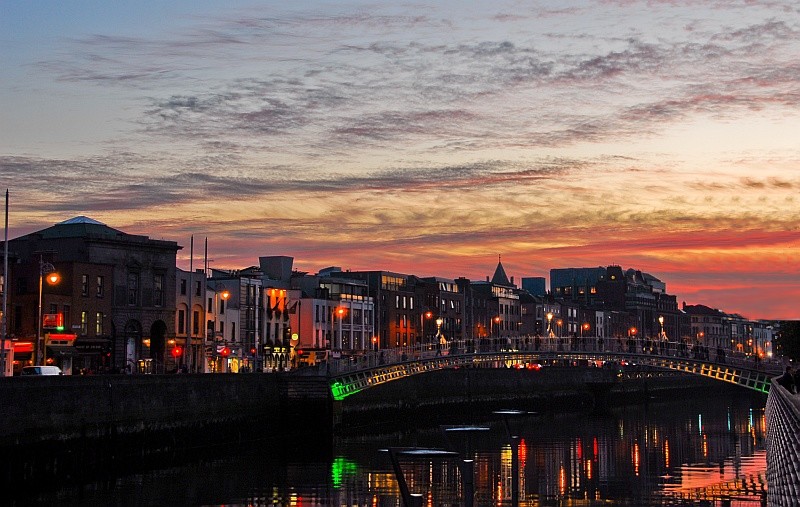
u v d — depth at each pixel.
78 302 120.50
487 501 71.25
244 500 71.31
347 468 87.75
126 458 86.00
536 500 71.94
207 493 73.75
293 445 108.50
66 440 78.12
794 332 173.50
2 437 70.75
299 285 179.38
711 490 76.38
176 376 94.81
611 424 146.62
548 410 187.62
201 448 98.44
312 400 116.81
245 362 156.88
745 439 118.81
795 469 38.47
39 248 129.75
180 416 95.00
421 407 151.50
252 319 160.50
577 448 107.00
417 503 50.06
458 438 119.12
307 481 79.81
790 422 49.03
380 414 139.25
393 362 123.38
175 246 137.00
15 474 72.06
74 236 128.75
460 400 162.75
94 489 74.62
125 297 129.75
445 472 85.69
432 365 126.62
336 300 182.12
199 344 144.88
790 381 85.62
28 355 110.56
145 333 132.00
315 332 174.12
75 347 114.56
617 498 72.81
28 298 114.62
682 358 123.44
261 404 111.62
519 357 134.00
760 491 75.88
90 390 81.50
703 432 130.00
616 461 94.62
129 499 70.62
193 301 144.75
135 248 131.88
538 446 109.44
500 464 91.31
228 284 155.12
